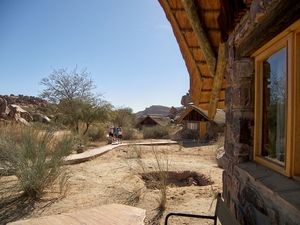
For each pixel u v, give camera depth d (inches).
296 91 61.9
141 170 305.3
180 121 807.7
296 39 61.1
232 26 94.3
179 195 210.4
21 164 198.8
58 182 237.8
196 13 109.3
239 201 89.4
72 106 671.1
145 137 920.9
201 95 158.7
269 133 82.2
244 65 89.1
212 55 124.3
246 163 87.0
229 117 106.5
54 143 276.1
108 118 735.7
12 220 159.3
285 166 66.1
